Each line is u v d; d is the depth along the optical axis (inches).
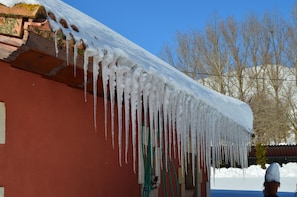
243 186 703.7
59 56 128.6
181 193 296.7
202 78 1542.8
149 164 233.0
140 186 226.2
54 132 156.6
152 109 163.9
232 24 1577.3
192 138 198.8
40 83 150.6
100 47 136.3
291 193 530.0
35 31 114.6
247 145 301.9
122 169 207.8
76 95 171.2
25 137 141.6
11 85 137.3
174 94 175.5
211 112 221.5
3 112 132.9
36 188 144.9
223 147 283.6
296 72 1603.1
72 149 167.0
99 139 187.8
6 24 114.3
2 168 131.1
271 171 214.1
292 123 1594.5
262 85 1600.6
